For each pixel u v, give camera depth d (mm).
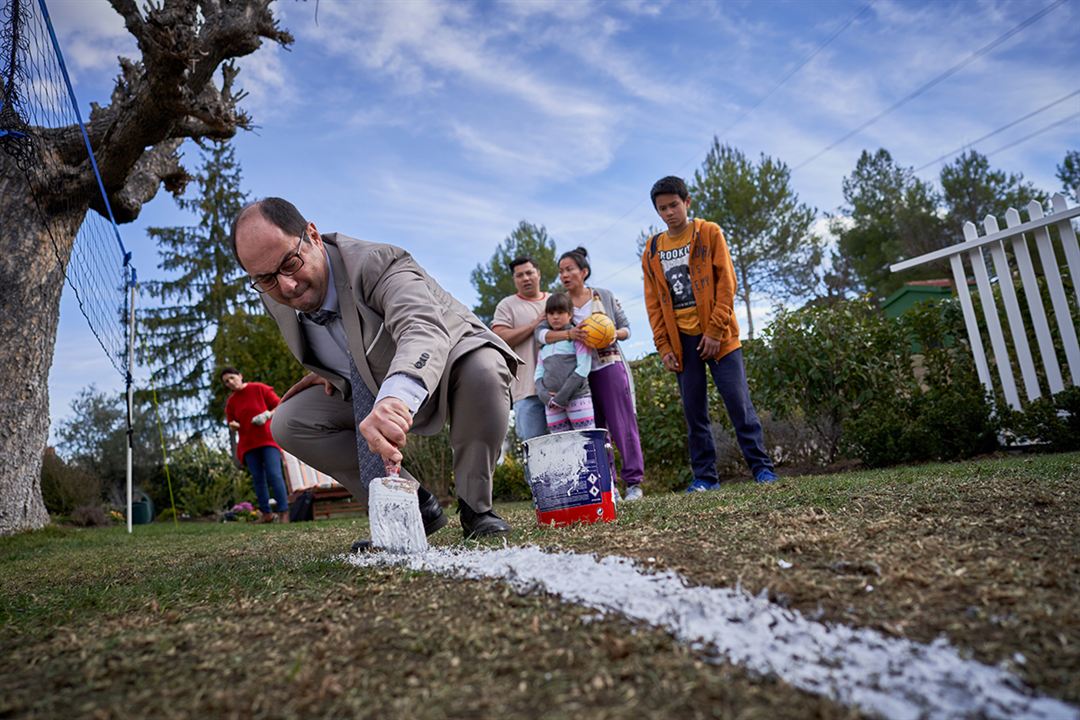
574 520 2973
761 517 2365
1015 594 1242
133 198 7484
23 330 6293
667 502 3680
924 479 3346
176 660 1240
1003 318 6270
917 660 1013
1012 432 5410
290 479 9641
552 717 921
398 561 2152
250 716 988
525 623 1314
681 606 1306
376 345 2494
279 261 2389
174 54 6188
